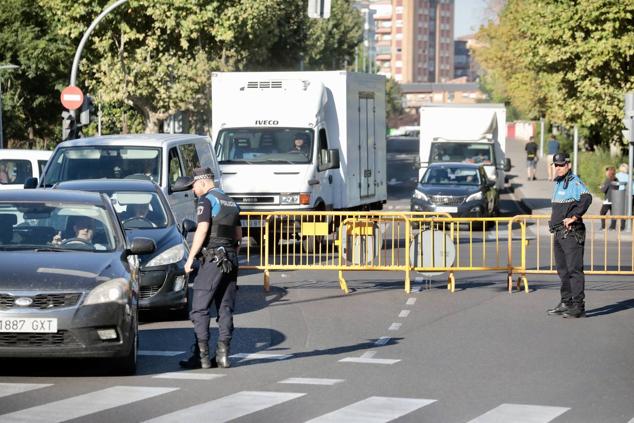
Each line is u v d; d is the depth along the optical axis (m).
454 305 40.94
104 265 27.11
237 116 62.81
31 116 138.38
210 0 102.62
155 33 104.94
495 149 102.56
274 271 53.41
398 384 25.73
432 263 45.22
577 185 37.94
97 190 39.97
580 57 92.88
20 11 128.12
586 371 27.62
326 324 36.09
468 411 22.62
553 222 38.19
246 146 62.16
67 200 30.14
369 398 24.02
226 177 61.09
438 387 25.39
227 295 28.27
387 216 46.00
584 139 153.38
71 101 77.06
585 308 40.41
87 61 107.00
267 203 60.72
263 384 25.72
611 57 89.81
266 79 63.16
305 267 45.56
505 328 35.25
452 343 32.19
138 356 29.83
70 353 25.48
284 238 60.22
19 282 25.70
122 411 22.50
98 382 25.86
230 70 106.81
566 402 23.67
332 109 64.38
